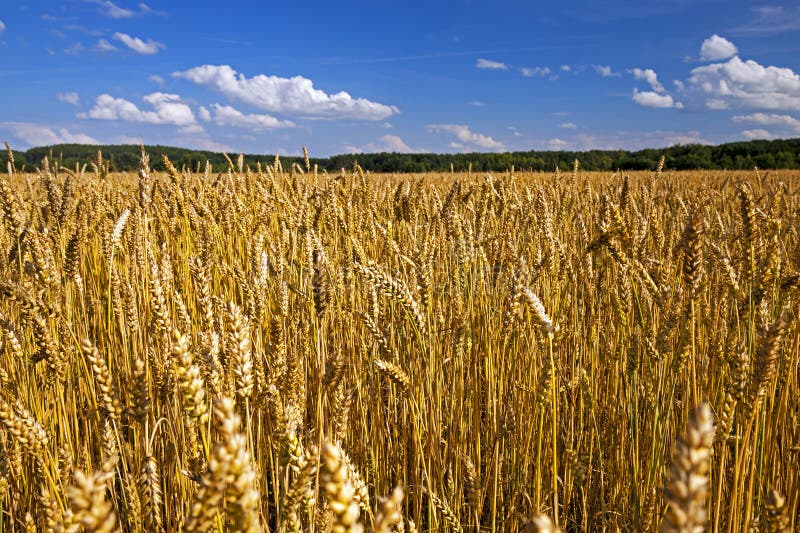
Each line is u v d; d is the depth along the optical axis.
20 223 5.41
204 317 3.36
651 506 3.21
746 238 3.86
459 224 6.00
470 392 4.64
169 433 3.79
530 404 4.26
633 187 13.10
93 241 7.34
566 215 8.79
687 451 0.92
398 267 5.84
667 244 5.48
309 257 5.17
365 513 3.17
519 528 3.94
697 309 3.91
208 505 1.22
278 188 8.26
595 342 5.05
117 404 2.40
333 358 3.23
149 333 4.71
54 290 4.29
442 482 3.87
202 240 6.28
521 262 3.87
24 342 4.35
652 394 3.89
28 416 2.53
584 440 4.48
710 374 3.94
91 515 1.07
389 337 4.54
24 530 3.19
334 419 3.15
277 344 3.20
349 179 10.30
